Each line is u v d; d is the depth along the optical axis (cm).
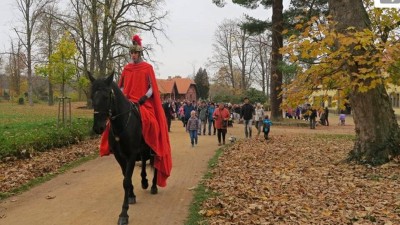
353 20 987
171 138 2130
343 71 860
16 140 1272
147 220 652
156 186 831
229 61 7025
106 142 760
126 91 761
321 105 920
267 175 977
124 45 3588
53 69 3709
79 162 1257
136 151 684
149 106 753
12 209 723
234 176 984
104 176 1035
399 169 926
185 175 1048
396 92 1043
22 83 7831
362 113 1025
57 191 863
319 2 2559
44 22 4544
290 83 923
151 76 762
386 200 686
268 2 2883
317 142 1761
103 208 727
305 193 766
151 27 3609
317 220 594
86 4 3503
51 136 1448
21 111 3888
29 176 998
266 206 679
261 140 1873
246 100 2048
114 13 3516
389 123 1016
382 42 793
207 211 671
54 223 640
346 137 2042
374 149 1005
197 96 9831
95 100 609
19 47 5481
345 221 581
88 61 4338
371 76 789
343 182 845
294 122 3209
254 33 3042
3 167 1080
